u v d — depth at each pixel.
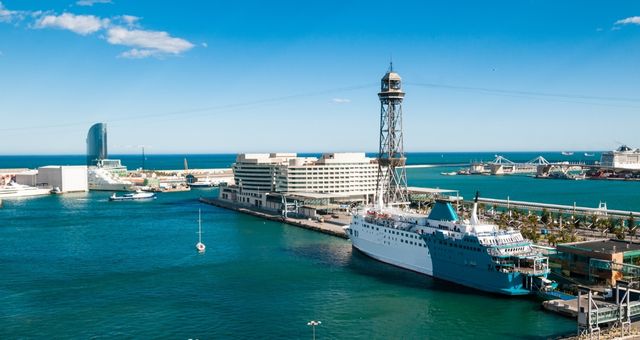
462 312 121.75
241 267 165.75
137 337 106.12
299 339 105.31
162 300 130.38
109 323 113.88
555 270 146.12
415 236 157.88
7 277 152.12
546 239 187.75
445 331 110.12
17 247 197.50
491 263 133.00
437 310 123.25
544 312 120.88
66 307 124.62
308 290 139.88
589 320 97.50
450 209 156.50
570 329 109.06
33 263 170.25
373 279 151.25
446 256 146.88
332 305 127.06
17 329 110.44
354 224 191.50
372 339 105.81
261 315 119.50
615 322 101.88
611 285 126.25
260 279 150.88
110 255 183.50
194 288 141.38
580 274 138.50
